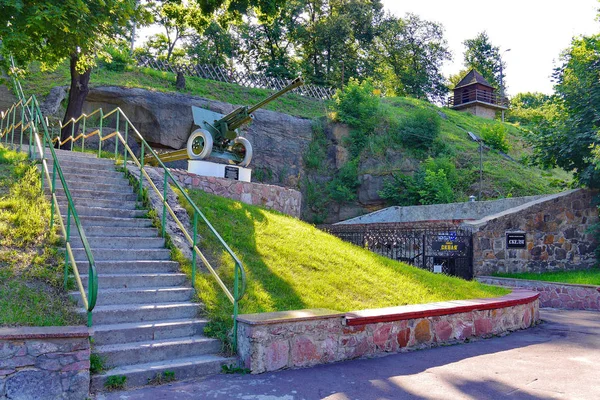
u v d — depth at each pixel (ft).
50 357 14.34
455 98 175.22
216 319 20.51
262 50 164.76
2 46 38.91
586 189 56.03
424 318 24.11
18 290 18.52
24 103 38.58
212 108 94.53
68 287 19.95
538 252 53.31
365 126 109.91
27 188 27.73
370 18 163.73
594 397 16.12
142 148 31.14
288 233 34.96
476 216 67.62
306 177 103.24
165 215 26.96
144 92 89.35
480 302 27.81
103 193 29.76
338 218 102.47
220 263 26.22
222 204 35.22
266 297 23.72
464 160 106.52
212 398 15.21
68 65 91.09
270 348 18.52
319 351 19.94
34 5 31.27
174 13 56.95
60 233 24.02
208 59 154.51
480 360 21.44
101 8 34.96
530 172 104.27
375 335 21.99
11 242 21.81
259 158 98.43
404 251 54.80
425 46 196.54
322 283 27.73
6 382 13.65
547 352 23.47
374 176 102.01
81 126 82.43
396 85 193.57
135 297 20.68
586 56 56.90
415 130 108.47
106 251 23.27
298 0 155.02
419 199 96.17
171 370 16.98
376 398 15.76
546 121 61.57
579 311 42.34
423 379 18.10
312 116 111.75
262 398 15.35
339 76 158.20
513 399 15.90
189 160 45.98
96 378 15.53
